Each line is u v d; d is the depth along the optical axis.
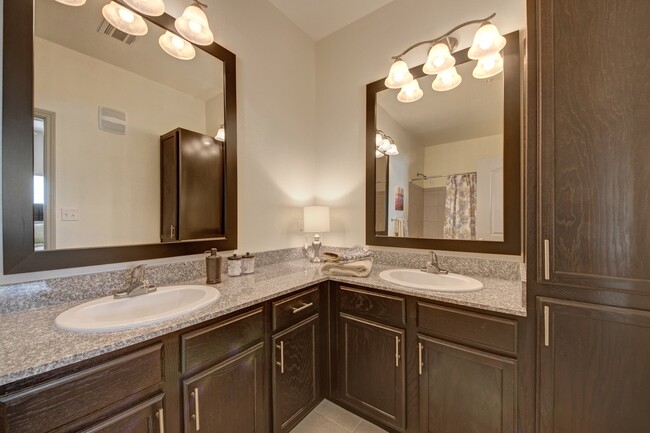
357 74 2.21
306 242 2.23
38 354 0.72
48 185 1.09
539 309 1.09
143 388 0.87
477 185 1.68
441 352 1.30
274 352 1.35
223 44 1.73
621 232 0.94
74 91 1.16
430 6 1.85
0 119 0.99
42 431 0.69
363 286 1.56
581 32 1.00
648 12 0.90
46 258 1.07
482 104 1.67
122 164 1.30
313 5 2.07
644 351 0.92
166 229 1.45
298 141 2.29
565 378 1.04
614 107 0.94
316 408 1.70
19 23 1.03
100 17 1.23
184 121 1.54
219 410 1.10
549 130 1.06
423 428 1.35
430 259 1.74
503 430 1.16
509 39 1.56
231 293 1.31
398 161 2.00
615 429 0.97
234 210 1.78
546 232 1.07
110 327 0.86
